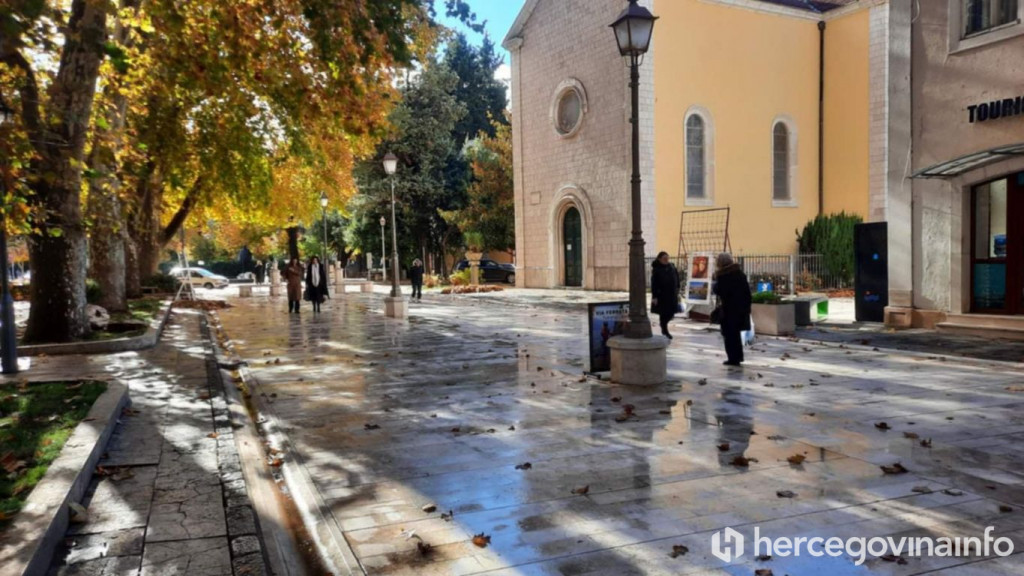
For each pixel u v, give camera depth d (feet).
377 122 43.98
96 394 25.08
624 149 89.97
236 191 66.54
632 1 28.32
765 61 97.60
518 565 12.57
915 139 45.09
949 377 29.40
